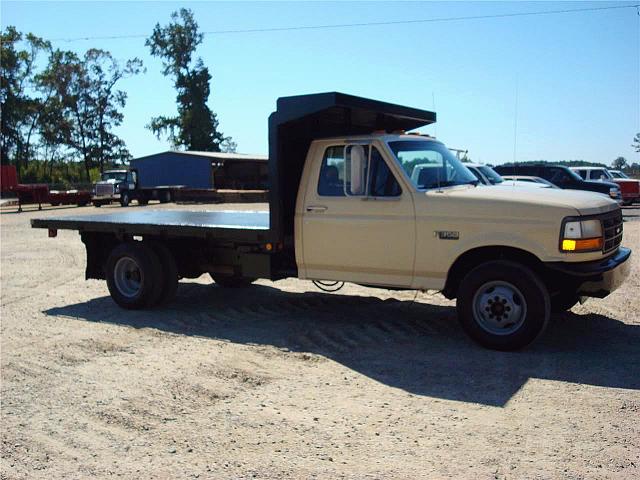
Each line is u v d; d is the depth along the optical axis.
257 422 4.70
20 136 76.94
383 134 7.09
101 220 9.32
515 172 21.05
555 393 5.12
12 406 5.15
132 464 4.09
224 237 7.75
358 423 4.65
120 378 5.76
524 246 6.14
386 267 6.86
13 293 10.09
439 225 6.52
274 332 7.34
